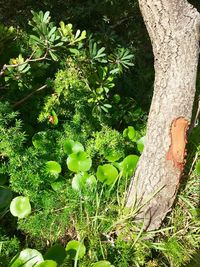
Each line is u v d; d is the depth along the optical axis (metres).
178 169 0.94
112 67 1.12
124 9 1.45
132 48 1.40
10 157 0.98
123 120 1.25
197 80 1.42
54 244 0.99
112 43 1.35
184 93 0.89
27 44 1.13
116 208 1.01
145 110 1.30
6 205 0.96
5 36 1.04
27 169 0.98
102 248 0.96
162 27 0.86
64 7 1.42
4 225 1.00
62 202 1.01
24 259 0.86
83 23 1.43
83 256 0.94
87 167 1.04
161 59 0.89
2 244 0.92
